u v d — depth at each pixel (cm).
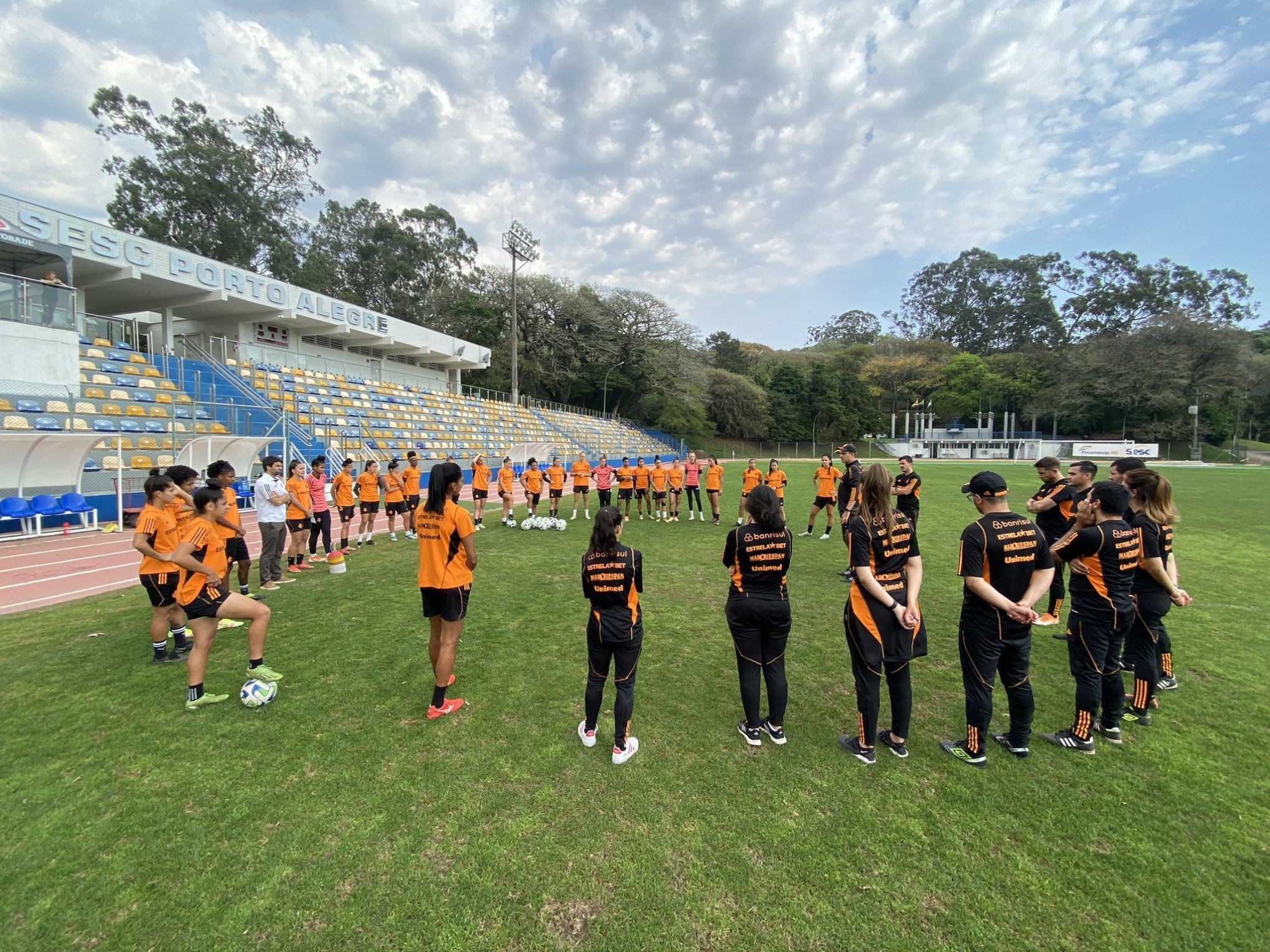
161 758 341
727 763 344
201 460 1370
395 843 272
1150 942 222
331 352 2781
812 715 410
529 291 4456
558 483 1379
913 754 359
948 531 1255
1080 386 5841
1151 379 5419
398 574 823
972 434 6581
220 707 407
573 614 638
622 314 4847
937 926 229
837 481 1218
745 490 1377
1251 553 1018
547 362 4578
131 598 698
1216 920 232
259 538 1145
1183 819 296
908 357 6981
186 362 1867
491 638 555
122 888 243
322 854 264
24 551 989
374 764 338
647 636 573
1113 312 7462
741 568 362
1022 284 8438
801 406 6556
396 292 4834
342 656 504
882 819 294
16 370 1323
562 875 253
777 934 224
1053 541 626
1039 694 452
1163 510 426
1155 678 403
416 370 3397
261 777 323
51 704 409
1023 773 338
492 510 1694
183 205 3456
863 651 346
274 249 3759
